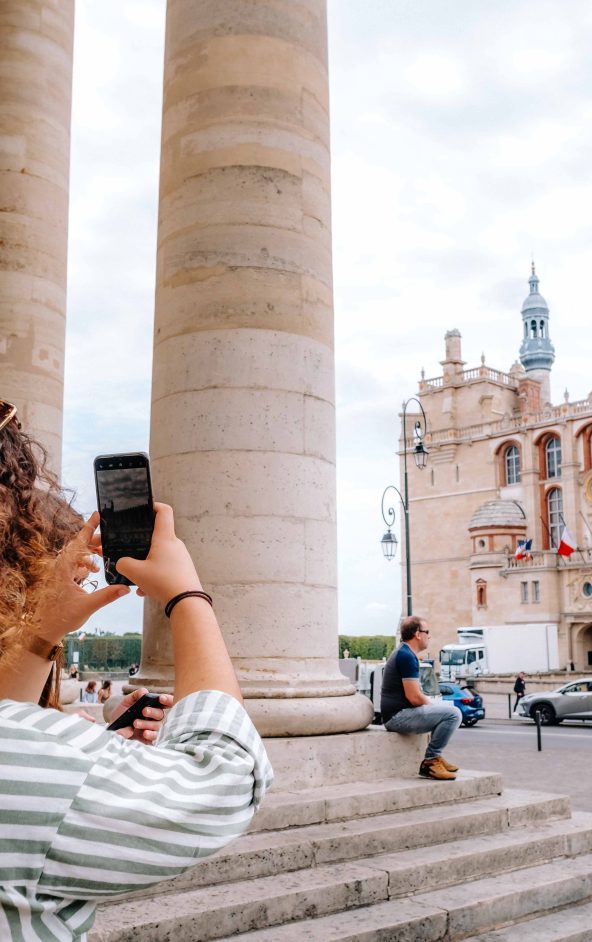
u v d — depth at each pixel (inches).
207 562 248.1
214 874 195.0
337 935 181.8
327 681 254.5
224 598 246.1
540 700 1152.2
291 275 265.7
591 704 1125.1
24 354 366.9
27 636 41.0
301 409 261.7
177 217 270.4
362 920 192.4
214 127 268.1
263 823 219.3
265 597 247.6
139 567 44.9
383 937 187.9
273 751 237.0
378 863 217.2
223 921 178.9
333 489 271.6
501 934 208.8
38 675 44.5
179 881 189.9
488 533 2652.6
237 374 255.6
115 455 46.0
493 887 223.0
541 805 273.0
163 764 37.6
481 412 2920.8
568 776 572.4
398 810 248.7
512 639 2015.3
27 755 34.6
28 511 40.1
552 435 2699.3
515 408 3061.0
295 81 276.2
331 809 232.1
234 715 40.9
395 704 276.2
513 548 2637.8
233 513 249.6
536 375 3619.6
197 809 36.7
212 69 271.1
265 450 253.9
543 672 1923.0
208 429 253.8
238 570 247.3
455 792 267.4
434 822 239.8
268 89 271.0
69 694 381.1
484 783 278.5
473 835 250.1
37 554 39.5
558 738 908.6
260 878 201.5
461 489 2886.3
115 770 36.2
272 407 256.5
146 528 45.7
